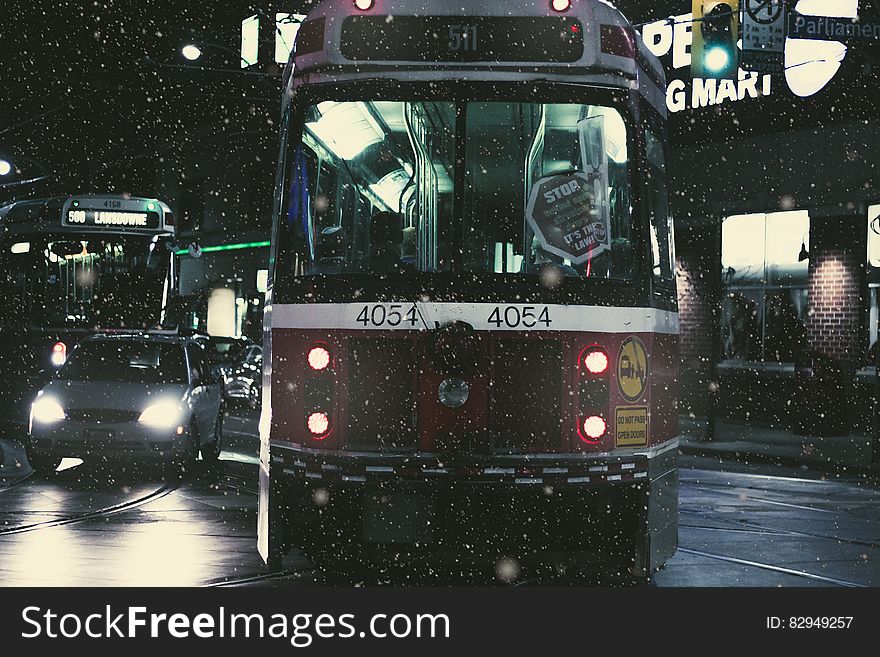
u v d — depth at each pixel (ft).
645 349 36.45
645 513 36.17
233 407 126.82
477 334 35.60
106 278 91.45
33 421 67.41
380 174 36.55
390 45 36.60
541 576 41.24
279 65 151.23
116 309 91.25
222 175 182.39
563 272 36.09
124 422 66.39
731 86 107.86
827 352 104.99
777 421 111.04
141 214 92.27
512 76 36.37
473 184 36.17
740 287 115.96
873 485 70.95
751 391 113.80
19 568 42.04
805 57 101.55
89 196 91.71
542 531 35.81
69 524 52.31
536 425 35.60
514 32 36.50
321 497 36.09
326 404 36.01
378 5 36.70
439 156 36.29
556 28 36.50
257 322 172.14
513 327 35.68
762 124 105.50
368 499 35.65
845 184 98.94
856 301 102.73
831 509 59.98
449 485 35.32
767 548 47.88
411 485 35.40
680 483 70.64
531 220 36.11
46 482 67.26
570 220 36.19
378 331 35.86
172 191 193.16
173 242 93.04
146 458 66.39
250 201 176.04
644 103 37.65
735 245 116.57
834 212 103.76
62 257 90.58
